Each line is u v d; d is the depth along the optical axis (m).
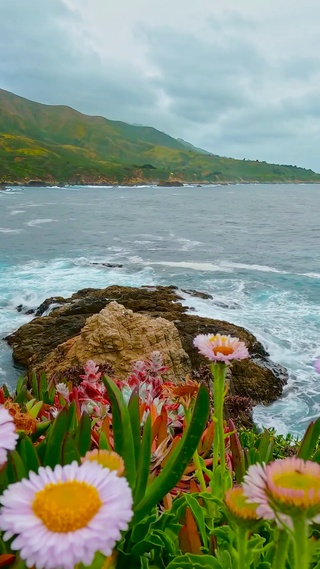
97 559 1.43
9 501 1.04
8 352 16.55
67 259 32.34
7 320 19.42
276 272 28.56
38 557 0.94
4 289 23.36
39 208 81.06
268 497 1.01
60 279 25.78
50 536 0.96
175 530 2.07
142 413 3.15
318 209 87.19
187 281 25.83
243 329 16.42
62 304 19.67
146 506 1.82
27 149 191.62
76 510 0.97
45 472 1.13
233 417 5.27
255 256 34.88
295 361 15.28
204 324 16.53
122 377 11.34
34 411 2.69
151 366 4.23
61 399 3.49
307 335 17.19
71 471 1.14
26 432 2.21
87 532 0.96
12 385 14.70
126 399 3.46
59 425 1.89
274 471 1.07
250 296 22.47
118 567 1.90
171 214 73.25
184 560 1.81
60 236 45.34
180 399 3.30
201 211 80.12
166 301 19.66
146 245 40.03
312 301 21.67
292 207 92.12
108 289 20.41
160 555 1.99
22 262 31.08
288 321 18.62
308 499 0.95
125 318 13.09
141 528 1.93
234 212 78.50
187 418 2.68
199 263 31.52
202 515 2.01
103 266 29.73
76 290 23.36
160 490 1.82
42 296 22.23
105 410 3.44
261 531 2.04
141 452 1.87
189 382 3.63
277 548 1.37
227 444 3.17
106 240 43.00
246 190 183.00
